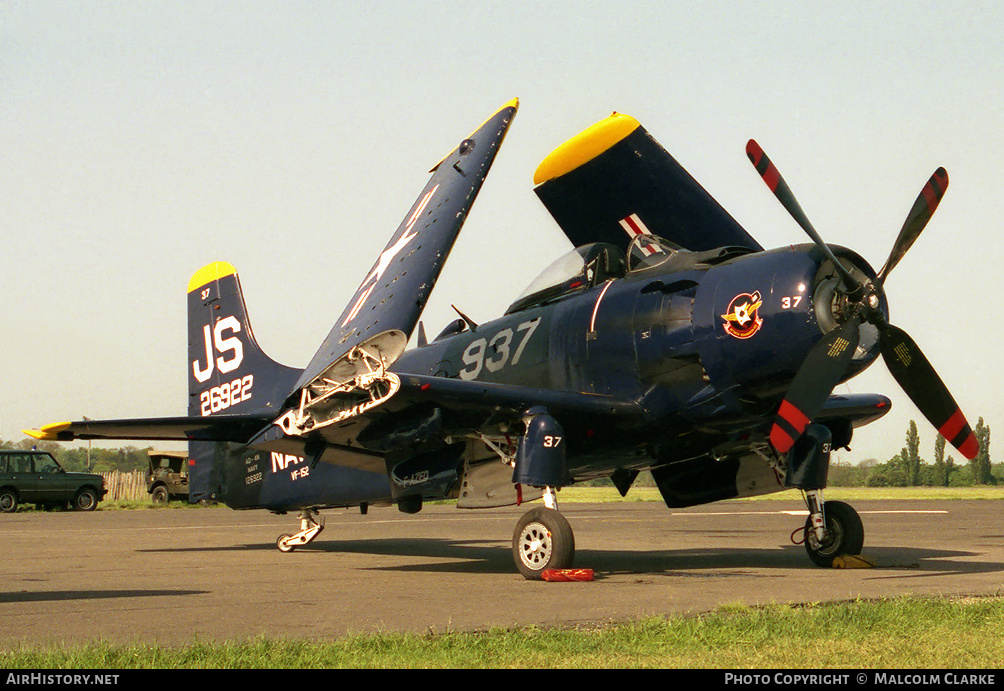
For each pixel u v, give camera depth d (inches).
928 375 1189.1
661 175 1598.2
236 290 1846.7
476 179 1362.0
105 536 2146.9
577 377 1325.0
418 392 1127.6
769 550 1684.3
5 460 3735.2
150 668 602.2
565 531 1157.7
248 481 1780.3
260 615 863.7
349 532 2319.1
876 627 740.7
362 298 1251.2
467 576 1237.7
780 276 1146.0
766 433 1272.1
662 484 1503.4
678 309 1228.5
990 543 1770.4
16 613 876.6
